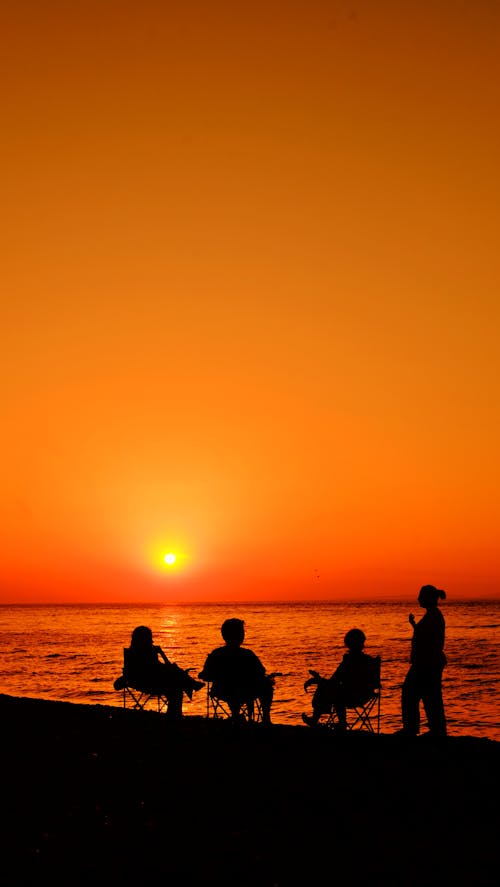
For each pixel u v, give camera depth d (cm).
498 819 691
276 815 713
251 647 4619
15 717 1259
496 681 2714
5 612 17212
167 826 689
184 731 1110
